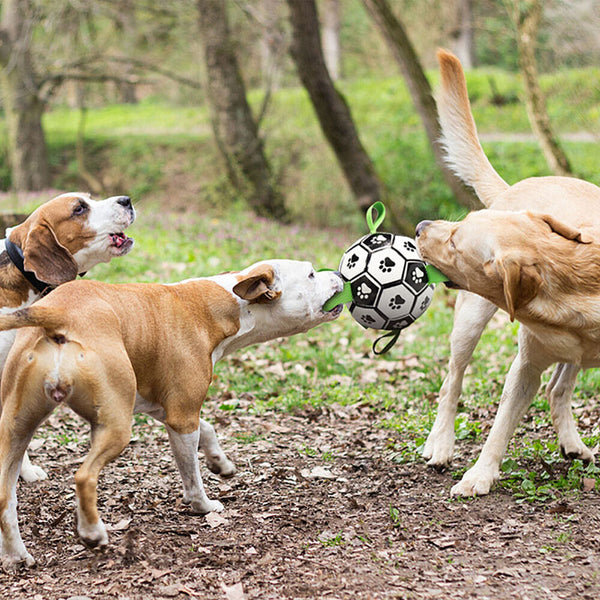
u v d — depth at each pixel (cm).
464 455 598
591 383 752
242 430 683
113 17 2400
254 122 2197
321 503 512
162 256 1377
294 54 1681
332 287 500
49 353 393
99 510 500
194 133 2880
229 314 476
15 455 409
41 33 2494
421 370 867
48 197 2167
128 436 406
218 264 1332
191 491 478
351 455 610
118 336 412
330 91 1669
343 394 783
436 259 489
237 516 488
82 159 2681
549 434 629
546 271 449
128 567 412
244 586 388
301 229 1941
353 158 1698
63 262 515
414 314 504
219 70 2131
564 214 525
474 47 3572
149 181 2609
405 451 607
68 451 641
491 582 384
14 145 2556
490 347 924
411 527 462
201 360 458
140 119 3225
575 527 450
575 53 2078
